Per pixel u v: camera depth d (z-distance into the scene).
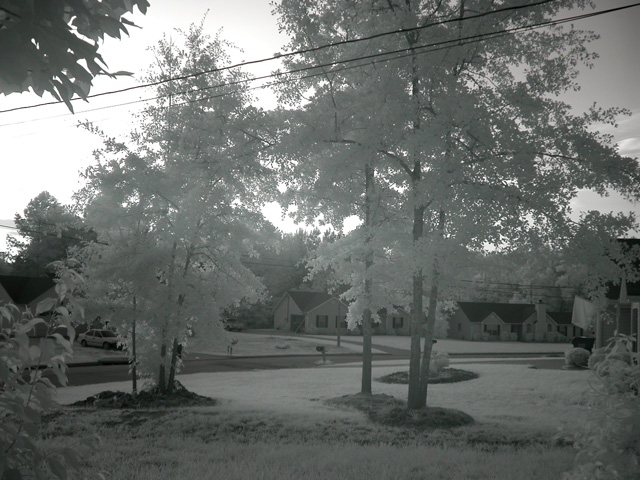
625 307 30.38
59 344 3.21
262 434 12.90
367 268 18.16
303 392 22.33
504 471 9.59
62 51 2.69
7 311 3.07
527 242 14.23
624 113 14.01
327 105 15.38
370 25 14.57
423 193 14.36
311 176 17.50
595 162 13.77
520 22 14.42
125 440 11.80
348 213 18.38
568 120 14.36
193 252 18.23
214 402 18.55
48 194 77.19
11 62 2.59
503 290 111.38
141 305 17.50
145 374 18.91
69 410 15.95
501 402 19.97
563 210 14.22
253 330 89.25
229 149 17.02
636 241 26.16
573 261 14.20
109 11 3.06
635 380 4.75
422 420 14.76
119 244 17.83
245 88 17.89
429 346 16.47
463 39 14.05
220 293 17.89
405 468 9.65
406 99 14.48
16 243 77.69
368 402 18.08
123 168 17.28
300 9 15.45
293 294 90.19
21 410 2.88
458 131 14.36
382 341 71.75
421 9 15.05
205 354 48.75
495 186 14.28
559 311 105.50
